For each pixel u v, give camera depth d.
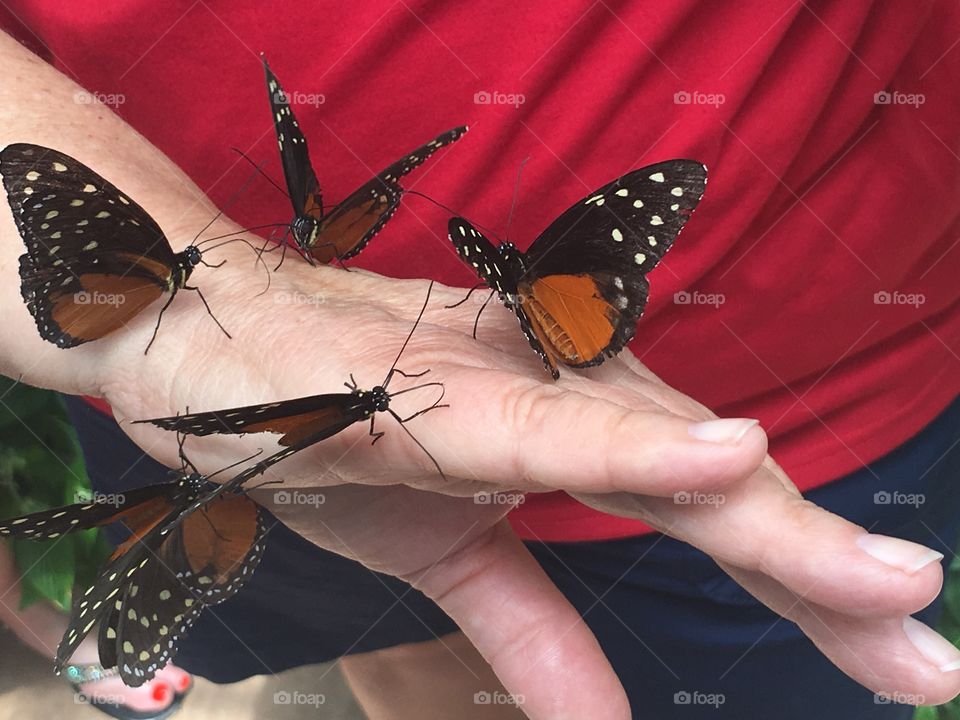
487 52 0.22
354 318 0.17
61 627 0.48
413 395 0.15
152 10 0.22
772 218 0.23
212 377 0.17
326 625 0.29
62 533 0.17
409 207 0.24
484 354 0.17
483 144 0.23
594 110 0.22
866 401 0.26
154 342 0.17
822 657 0.28
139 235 0.17
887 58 0.22
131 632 0.17
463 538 0.18
